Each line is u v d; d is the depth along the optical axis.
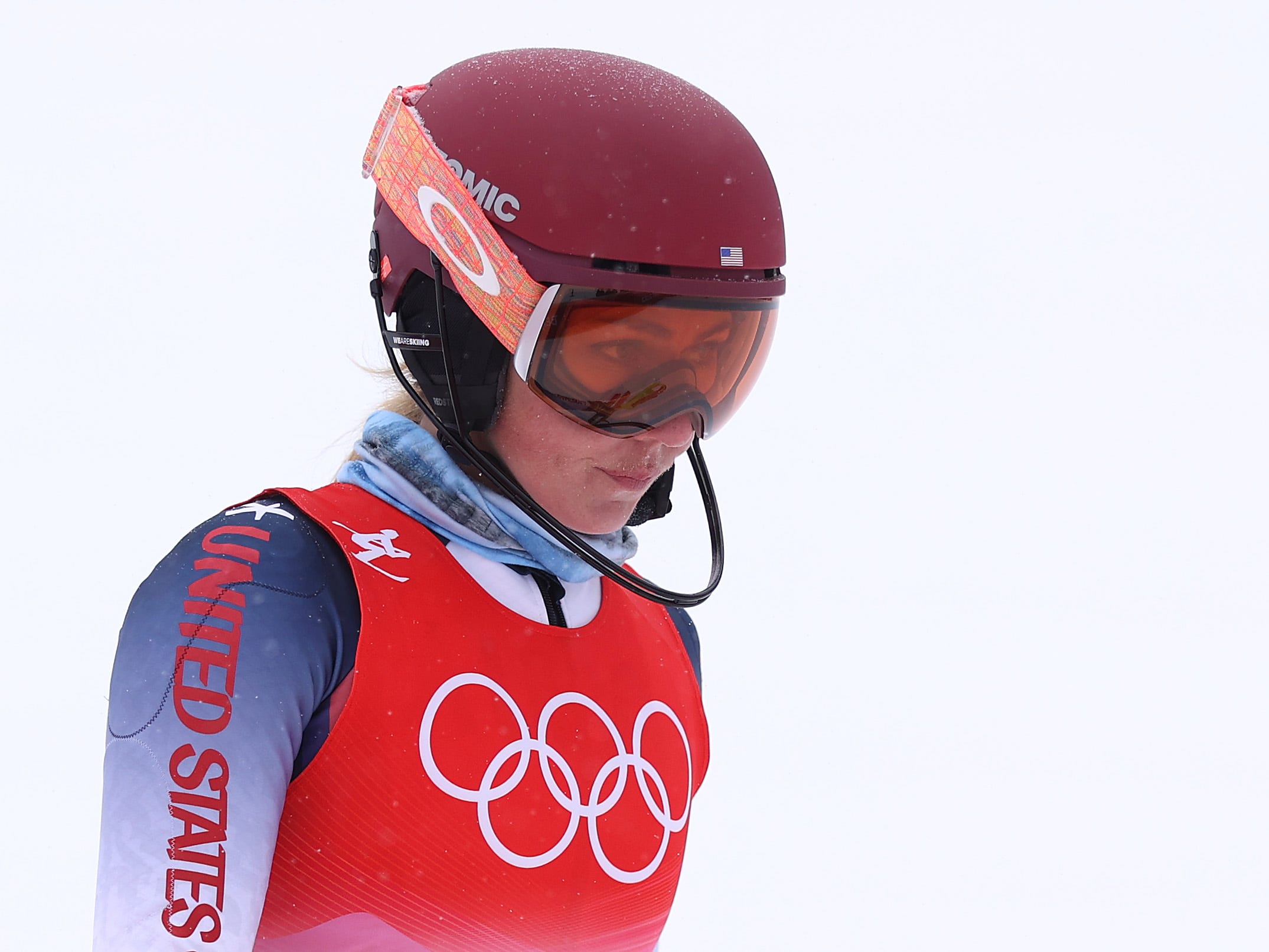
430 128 6.01
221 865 5.01
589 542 6.48
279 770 5.21
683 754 6.70
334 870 5.36
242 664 5.18
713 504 6.88
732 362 5.99
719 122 6.03
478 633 5.87
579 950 5.90
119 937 4.99
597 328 5.67
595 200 5.63
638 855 6.19
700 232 5.73
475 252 5.71
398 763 5.44
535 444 5.95
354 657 5.52
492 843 5.61
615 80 5.94
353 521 5.93
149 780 5.08
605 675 6.36
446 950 5.54
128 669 5.27
